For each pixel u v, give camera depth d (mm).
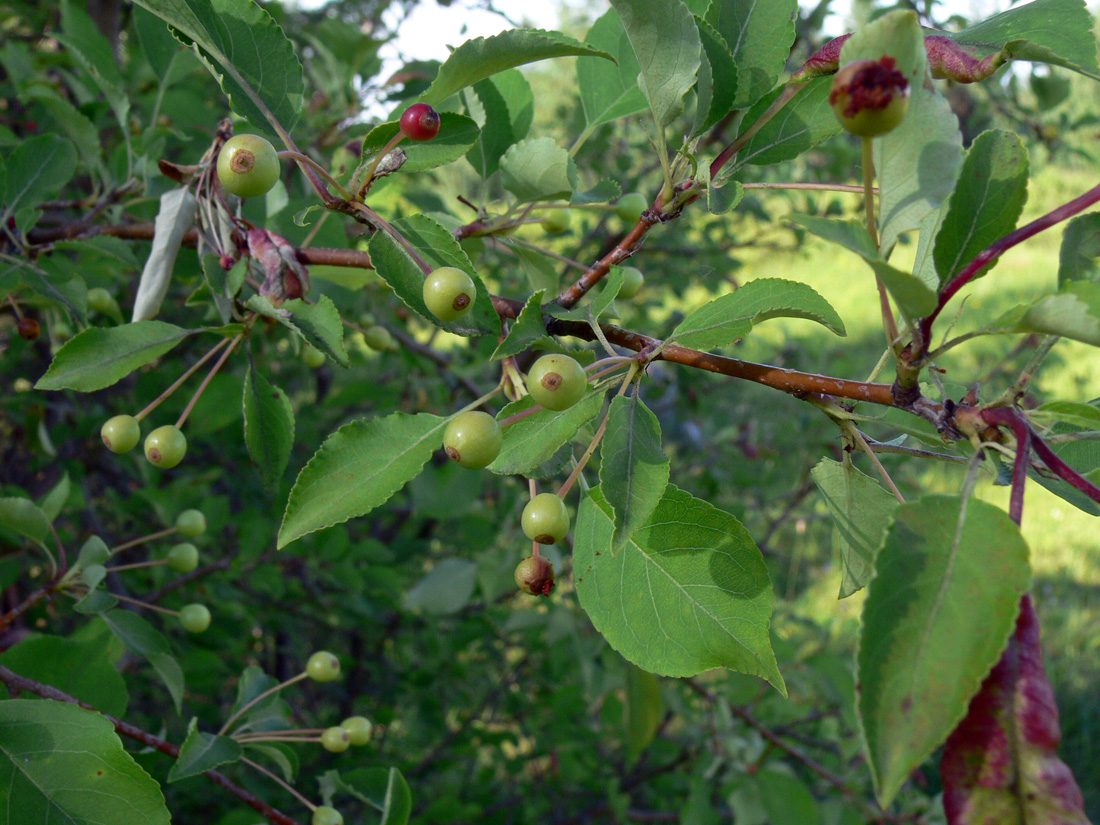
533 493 214
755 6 235
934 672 141
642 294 1003
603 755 774
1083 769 934
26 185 338
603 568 226
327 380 879
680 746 715
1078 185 2051
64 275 320
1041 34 201
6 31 712
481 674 855
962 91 818
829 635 732
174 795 572
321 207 236
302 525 210
